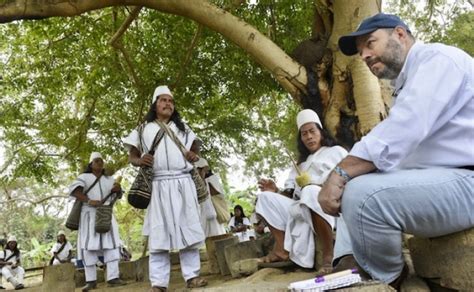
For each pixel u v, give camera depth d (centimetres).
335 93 718
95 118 1362
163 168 503
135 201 495
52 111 1347
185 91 1162
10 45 1196
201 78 1144
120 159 1367
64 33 1083
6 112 1227
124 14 1095
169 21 1033
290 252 485
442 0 1129
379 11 746
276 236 511
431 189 258
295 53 747
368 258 286
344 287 271
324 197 277
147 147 510
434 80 263
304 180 461
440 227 267
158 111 523
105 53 1138
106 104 1307
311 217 451
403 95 270
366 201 263
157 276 495
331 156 472
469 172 267
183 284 615
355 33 295
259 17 1002
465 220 266
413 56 282
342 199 275
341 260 326
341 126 705
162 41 1102
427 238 291
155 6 720
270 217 510
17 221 3688
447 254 279
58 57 1147
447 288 291
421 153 277
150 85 1117
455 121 270
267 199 514
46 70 1174
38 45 1173
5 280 1198
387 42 287
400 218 263
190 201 503
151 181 500
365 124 686
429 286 304
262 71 1118
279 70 721
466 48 1155
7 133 1325
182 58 1095
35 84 1188
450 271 279
